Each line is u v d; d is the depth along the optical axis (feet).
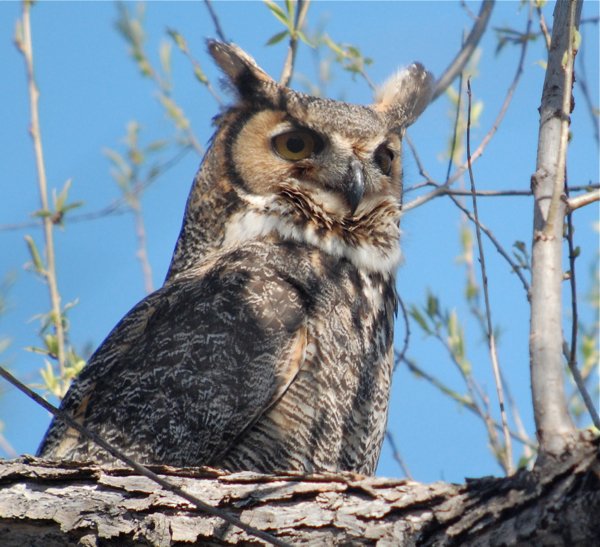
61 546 20.62
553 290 17.56
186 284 29.45
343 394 27.63
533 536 16.75
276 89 32.24
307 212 30.58
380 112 33.27
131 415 26.96
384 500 19.26
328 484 19.92
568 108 19.81
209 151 32.17
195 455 26.63
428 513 18.72
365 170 31.19
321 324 27.73
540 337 17.29
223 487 20.24
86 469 20.79
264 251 29.35
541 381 17.02
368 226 31.04
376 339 29.09
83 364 31.19
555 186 18.22
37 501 20.58
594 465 16.44
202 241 31.65
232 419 26.68
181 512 20.18
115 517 20.35
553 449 16.78
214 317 27.71
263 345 27.12
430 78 34.73
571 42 20.10
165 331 28.02
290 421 26.91
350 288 29.09
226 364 27.04
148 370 27.43
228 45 33.37
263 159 31.37
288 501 19.83
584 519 16.35
